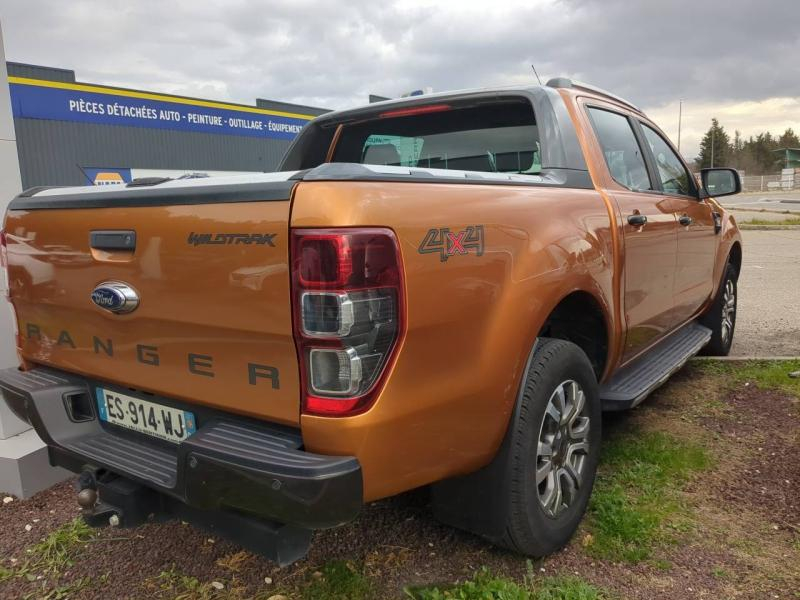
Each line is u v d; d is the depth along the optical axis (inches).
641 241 135.0
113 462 91.9
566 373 105.6
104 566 110.4
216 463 75.0
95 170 819.4
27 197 106.6
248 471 72.8
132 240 86.3
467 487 99.3
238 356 79.0
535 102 127.0
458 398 84.6
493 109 135.8
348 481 72.2
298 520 72.7
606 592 99.4
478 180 95.0
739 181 183.5
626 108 161.2
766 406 175.3
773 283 391.9
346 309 70.4
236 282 76.5
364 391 72.9
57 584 106.1
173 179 97.1
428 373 79.9
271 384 76.6
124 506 90.4
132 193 86.3
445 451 84.9
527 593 96.1
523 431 97.1
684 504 125.0
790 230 792.3
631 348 139.0
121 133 849.5
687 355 167.8
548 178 116.2
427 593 97.4
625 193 135.2
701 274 185.0
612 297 121.8
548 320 123.7
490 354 88.9
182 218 80.7
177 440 91.7
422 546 112.3
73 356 101.8
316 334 71.1
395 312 74.7
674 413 171.6
